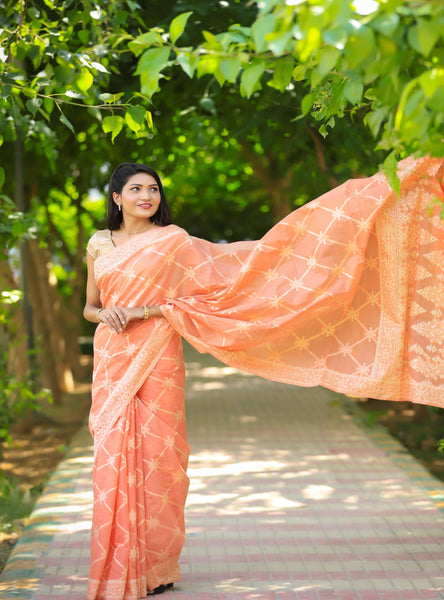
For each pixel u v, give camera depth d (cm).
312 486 611
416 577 416
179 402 396
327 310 396
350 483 620
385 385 397
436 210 388
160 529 383
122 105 425
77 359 1441
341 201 388
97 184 1061
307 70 352
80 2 510
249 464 692
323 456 721
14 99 450
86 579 416
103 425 386
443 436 809
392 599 385
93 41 511
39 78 427
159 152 973
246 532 496
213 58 275
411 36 239
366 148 735
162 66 282
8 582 411
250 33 292
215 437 823
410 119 247
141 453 382
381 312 398
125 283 392
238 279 389
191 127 823
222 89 743
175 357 396
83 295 1914
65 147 897
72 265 1692
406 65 264
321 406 1021
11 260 865
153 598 383
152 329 390
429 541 475
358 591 397
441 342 393
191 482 629
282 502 565
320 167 851
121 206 403
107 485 375
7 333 720
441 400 393
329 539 480
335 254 388
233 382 1284
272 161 1138
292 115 739
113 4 508
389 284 395
